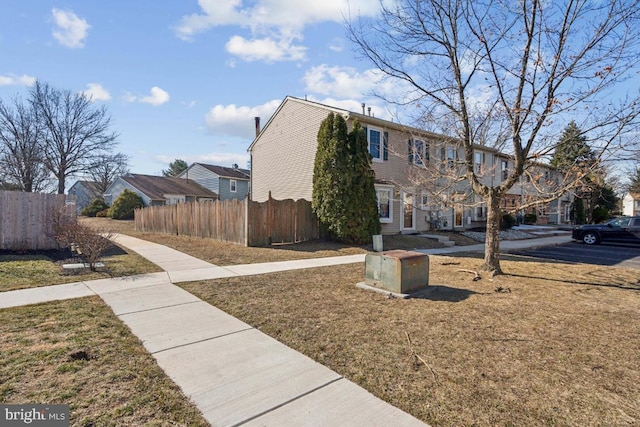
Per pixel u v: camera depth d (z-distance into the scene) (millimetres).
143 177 36938
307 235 13656
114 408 2445
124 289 6062
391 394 2719
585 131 6309
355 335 4004
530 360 3400
